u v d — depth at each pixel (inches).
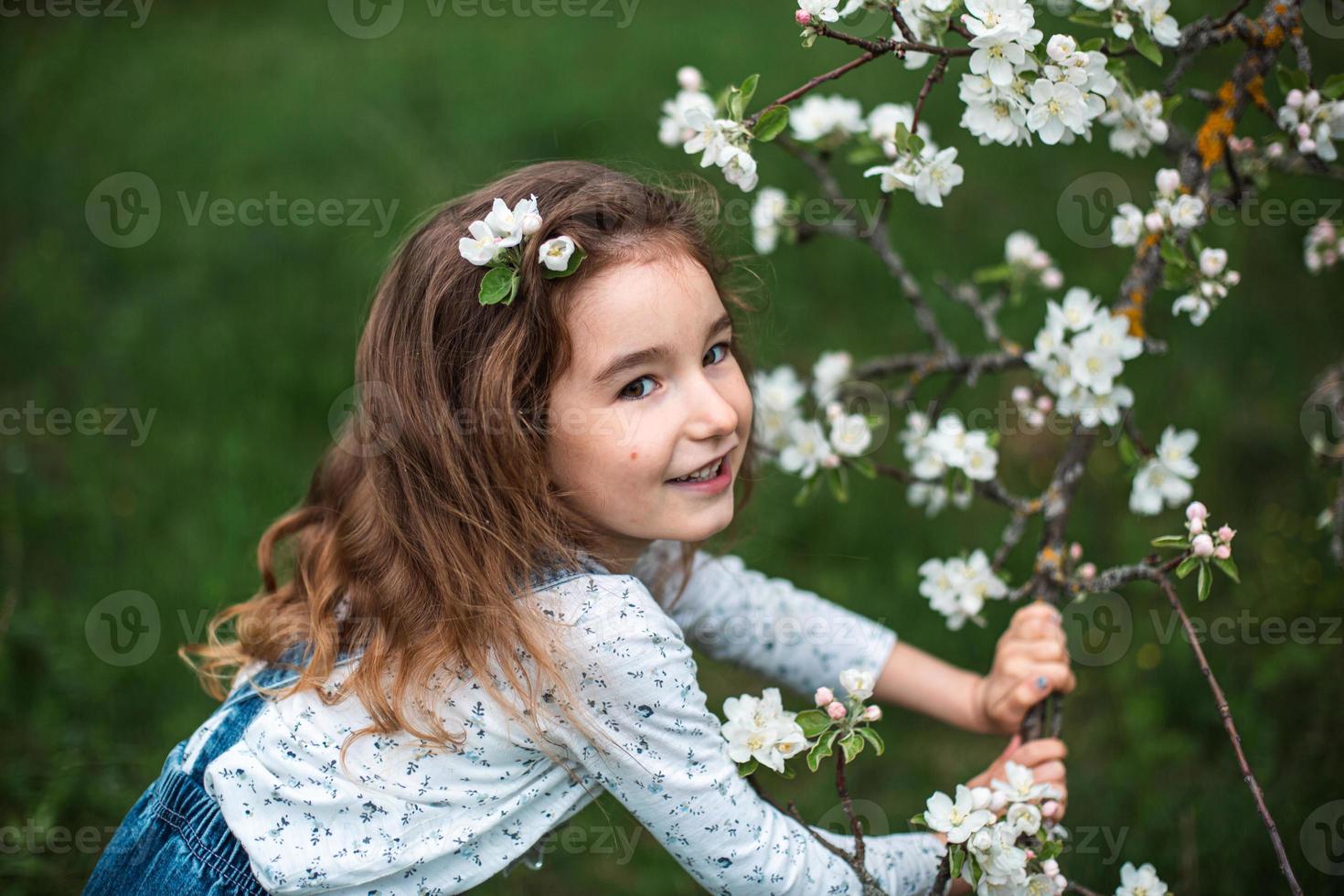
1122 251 121.4
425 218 61.3
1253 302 113.2
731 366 54.6
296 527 65.2
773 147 137.7
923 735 87.7
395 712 50.7
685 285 50.9
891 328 119.3
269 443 109.3
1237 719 79.3
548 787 52.3
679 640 51.4
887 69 158.6
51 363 119.0
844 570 97.8
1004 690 59.7
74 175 150.6
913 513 101.7
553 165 57.3
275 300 127.3
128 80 181.9
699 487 51.8
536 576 52.3
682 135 63.6
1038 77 49.9
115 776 77.8
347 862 49.6
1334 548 70.0
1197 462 98.8
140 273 132.6
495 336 51.5
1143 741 80.2
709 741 50.6
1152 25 50.8
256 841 50.1
